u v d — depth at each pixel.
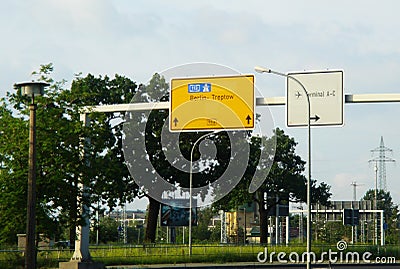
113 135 53.09
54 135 27.30
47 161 27.05
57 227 27.50
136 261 44.59
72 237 41.59
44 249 40.12
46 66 29.08
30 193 20.30
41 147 27.06
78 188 28.06
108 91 60.75
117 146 53.66
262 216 78.88
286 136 80.81
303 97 24.94
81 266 27.67
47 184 27.05
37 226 26.81
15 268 31.12
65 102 29.02
